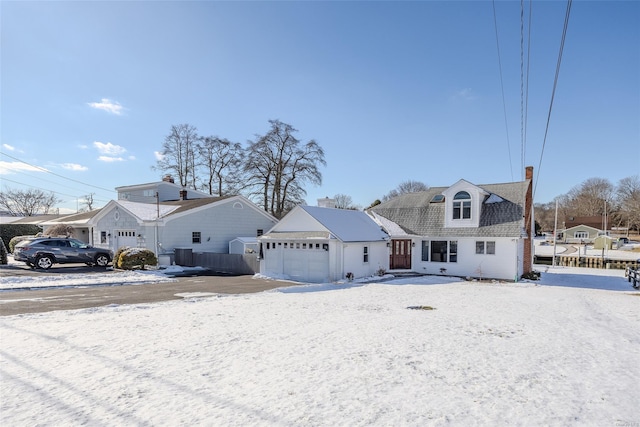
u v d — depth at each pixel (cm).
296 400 443
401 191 7425
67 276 1842
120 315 961
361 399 448
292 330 791
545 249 5878
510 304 1205
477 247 2166
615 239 6888
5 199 6950
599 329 842
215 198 3064
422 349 658
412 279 2061
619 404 444
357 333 768
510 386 496
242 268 2292
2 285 1525
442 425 388
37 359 586
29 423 385
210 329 795
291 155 4459
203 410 416
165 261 2411
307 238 1984
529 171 2483
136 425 382
